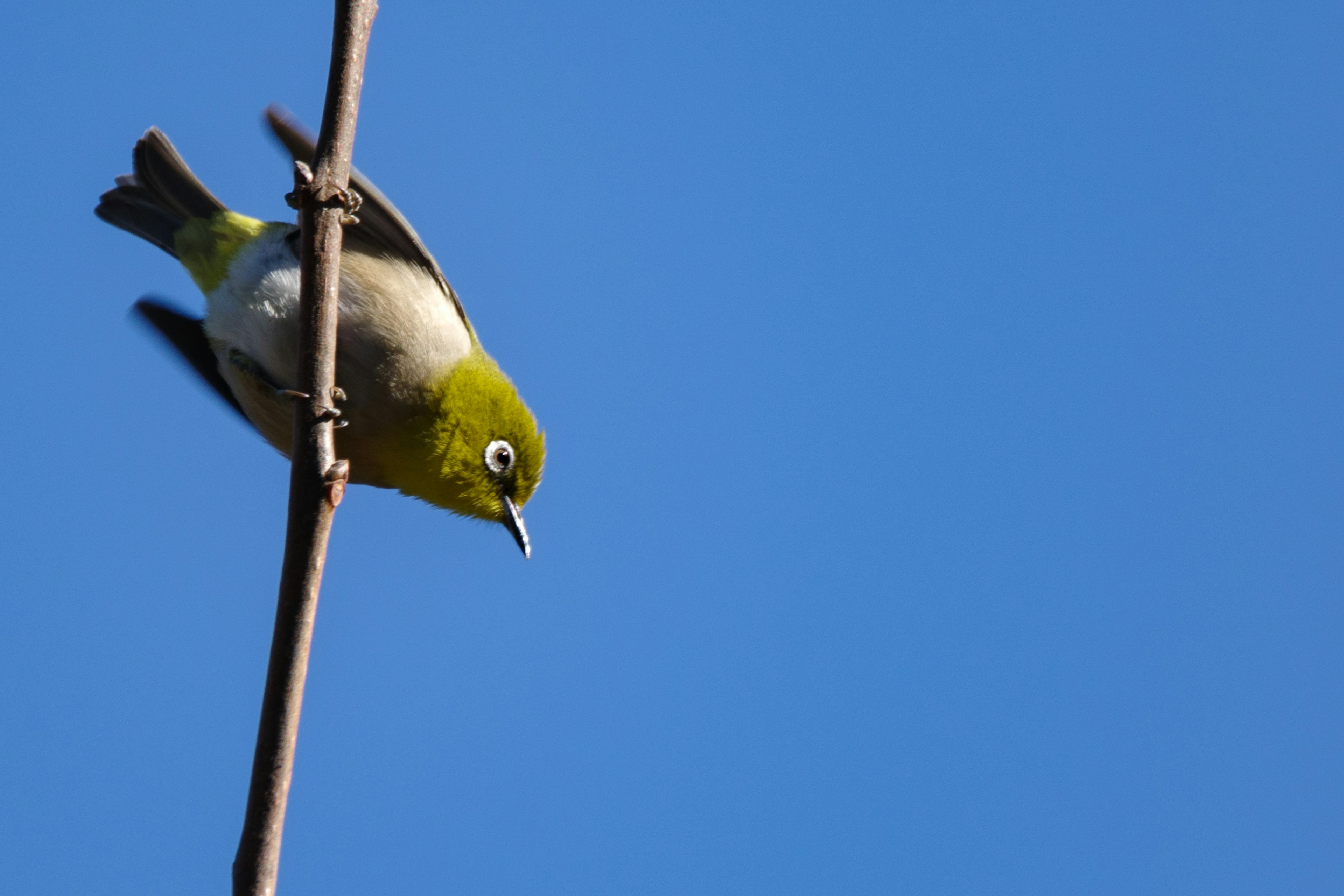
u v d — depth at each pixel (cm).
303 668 636
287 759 618
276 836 604
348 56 748
